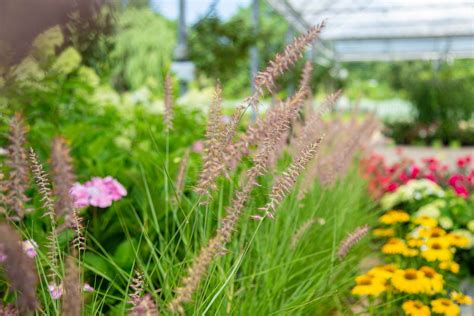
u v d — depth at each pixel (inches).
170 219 98.0
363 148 190.5
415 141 721.6
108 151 129.0
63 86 134.5
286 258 89.2
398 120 780.6
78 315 37.7
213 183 50.8
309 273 94.8
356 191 172.4
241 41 377.7
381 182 213.6
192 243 86.6
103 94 191.5
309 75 77.3
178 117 162.7
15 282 35.0
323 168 102.0
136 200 106.3
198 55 370.9
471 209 179.2
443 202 178.2
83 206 86.4
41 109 121.6
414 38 938.1
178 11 343.6
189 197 95.7
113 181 89.7
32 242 56.4
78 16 58.6
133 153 131.2
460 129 728.3
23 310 35.8
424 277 94.0
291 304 77.7
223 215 80.7
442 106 743.7
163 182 102.9
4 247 34.6
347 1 639.8
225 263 77.7
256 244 89.5
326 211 120.6
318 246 107.3
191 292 40.8
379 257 134.7
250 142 48.8
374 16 748.0
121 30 83.3
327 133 144.2
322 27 46.6
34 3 42.4
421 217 128.0
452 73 795.4
